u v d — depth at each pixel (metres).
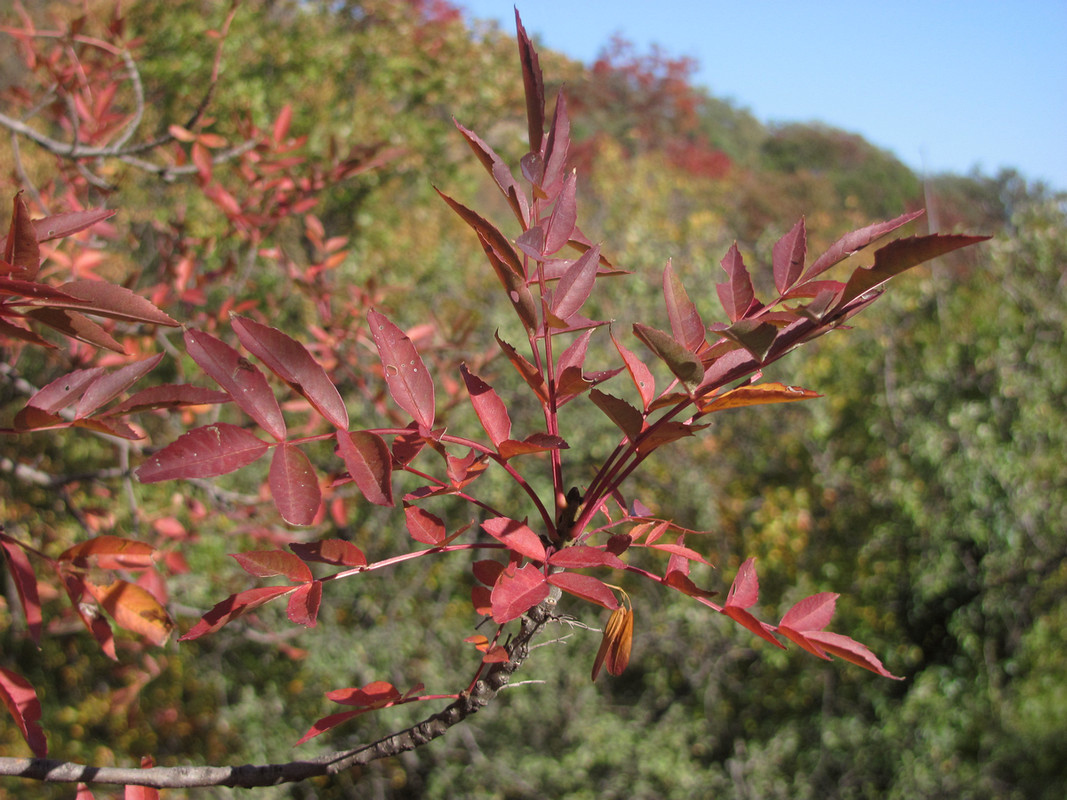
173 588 4.94
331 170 3.70
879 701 6.03
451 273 7.76
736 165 21.41
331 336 3.62
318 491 0.97
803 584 6.45
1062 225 7.52
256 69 7.30
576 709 5.93
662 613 6.37
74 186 3.37
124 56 3.18
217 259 5.29
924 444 6.55
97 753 5.74
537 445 1.06
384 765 5.95
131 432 1.09
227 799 5.15
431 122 8.35
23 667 6.20
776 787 5.77
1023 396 6.64
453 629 6.16
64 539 5.21
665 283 1.21
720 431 7.11
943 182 18.02
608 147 13.50
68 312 1.05
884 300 7.43
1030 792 5.59
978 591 6.48
